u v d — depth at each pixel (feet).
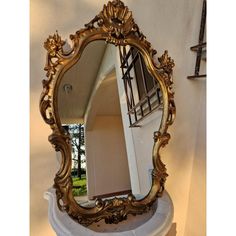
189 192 4.20
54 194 2.87
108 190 3.15
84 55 3.14
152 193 3.35
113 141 3.27
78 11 3.41
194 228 4.01
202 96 4.27
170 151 4.07
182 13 4.10
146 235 2.85
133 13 3.76
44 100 2.90
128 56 3.39
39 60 3.21
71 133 3.00
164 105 3.51
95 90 3.19
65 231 2.65
